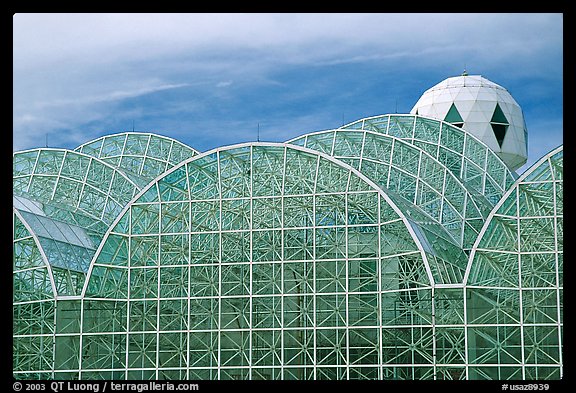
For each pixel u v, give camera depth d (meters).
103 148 114.94
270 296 64.94
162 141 113.25
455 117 114.44
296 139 96.62
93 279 68.88
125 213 69.50
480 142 101.62
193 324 66.69
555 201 60.53
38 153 96.62
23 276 71.12
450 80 118.50
